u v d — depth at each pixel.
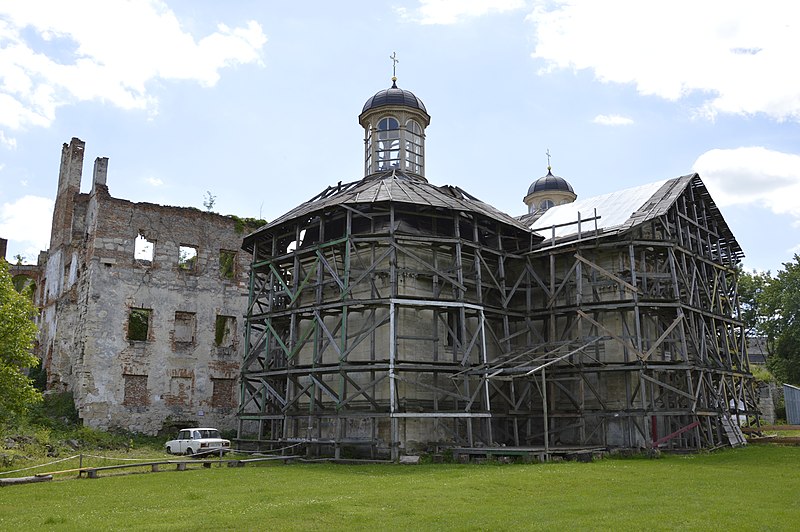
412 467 20.12
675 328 26.88
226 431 33.50
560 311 26.77
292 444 24.98
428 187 27.89
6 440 24.08
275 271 27.58
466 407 23.20
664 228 26.98
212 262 35.12
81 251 34.19
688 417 26.70
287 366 25.67
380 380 23.19
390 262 24.33
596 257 27.75
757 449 25.50
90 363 30.77
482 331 24.48
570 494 13.51
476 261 25.41
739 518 10.57
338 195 27.50
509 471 17.89
